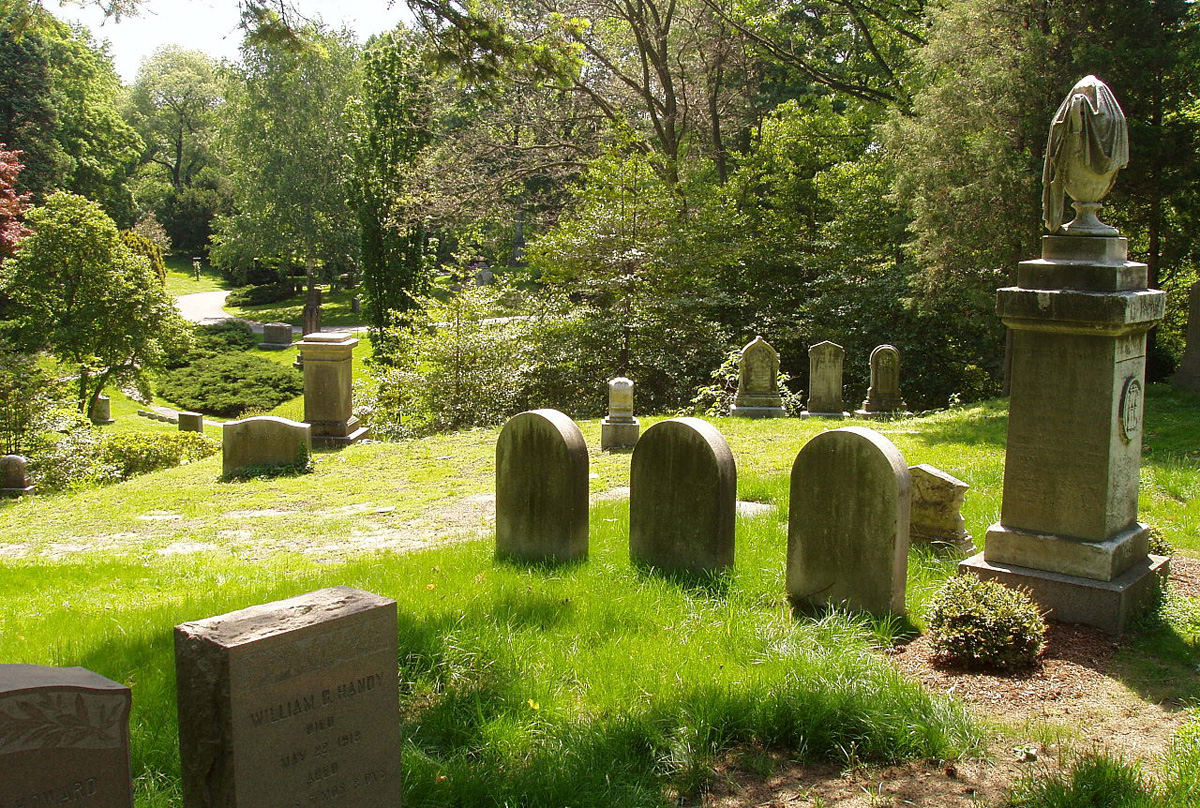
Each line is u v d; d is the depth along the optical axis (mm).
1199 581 7754
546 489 8641
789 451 15586
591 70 34531
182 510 14312
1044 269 7012
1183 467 11953
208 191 83938
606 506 11195
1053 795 4531
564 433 8539
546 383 25906
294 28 11500
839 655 6090
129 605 8469
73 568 10227
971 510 9734
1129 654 6453
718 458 7910
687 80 35688
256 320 59344
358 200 33719
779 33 35312
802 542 7348
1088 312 6711
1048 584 7035
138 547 11914
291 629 3748
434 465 16797
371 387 24875
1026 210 17312
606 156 28422
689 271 27453
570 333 26547
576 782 4727
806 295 28766
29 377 23109
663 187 27797
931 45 19188
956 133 18266
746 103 40344
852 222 28688
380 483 15555
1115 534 7090
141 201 80938
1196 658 6352
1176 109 19062
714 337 26672
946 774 4945
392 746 4102
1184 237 19750
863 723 5234
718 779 4934
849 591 7156
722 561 8039
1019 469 7281
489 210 33156
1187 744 5066
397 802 4129
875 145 32938
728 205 29609
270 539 12125
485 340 24891
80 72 53406
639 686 5719
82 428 23672
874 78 34188
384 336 30516
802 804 4703
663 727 5258
